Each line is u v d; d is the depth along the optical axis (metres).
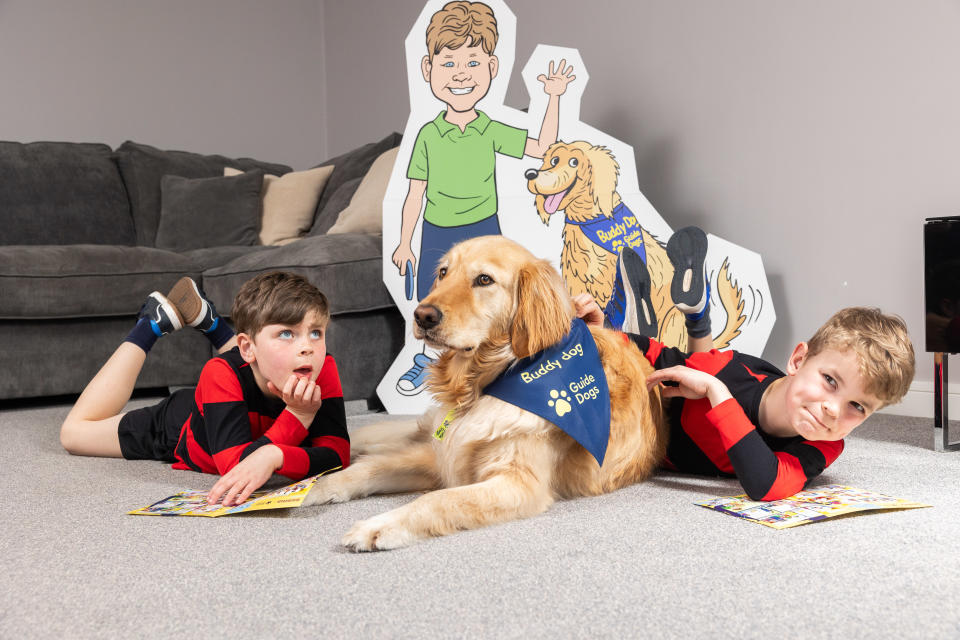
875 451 1.92
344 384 2.66
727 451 1.40
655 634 0.84
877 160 2.56
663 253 2.76
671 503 1.41
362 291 2.66
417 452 1.56
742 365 1.65
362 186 3.33
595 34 3.45
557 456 1.41
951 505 1.38
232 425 1.51
